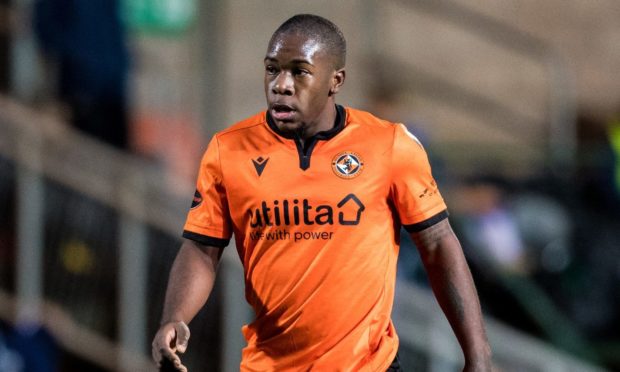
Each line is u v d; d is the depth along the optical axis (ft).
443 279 44.34
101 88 100.17
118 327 86.38
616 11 158.40
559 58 151.84
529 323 98.58
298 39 42.78
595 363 98.12
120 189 87.10
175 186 88.79
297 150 43.68
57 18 99.91
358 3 143.02
